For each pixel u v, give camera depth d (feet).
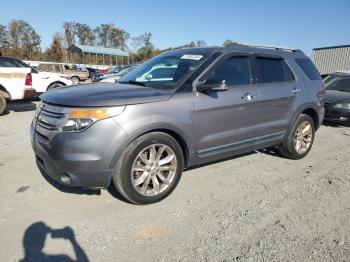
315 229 11.04
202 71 13.56
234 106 14.30
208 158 14.03
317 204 12.92
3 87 30.42
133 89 12.59
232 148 14.80
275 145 17.83
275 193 13.87
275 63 17.03
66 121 10.93
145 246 9.83
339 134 26.84
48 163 11.43
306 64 19.12
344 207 12.74
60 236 10.18
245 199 13.16
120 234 10.39
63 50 188.24
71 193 13.09
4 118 28.89
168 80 13.53
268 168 17.02
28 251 9.43
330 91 32.78
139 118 11.43
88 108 10.87
